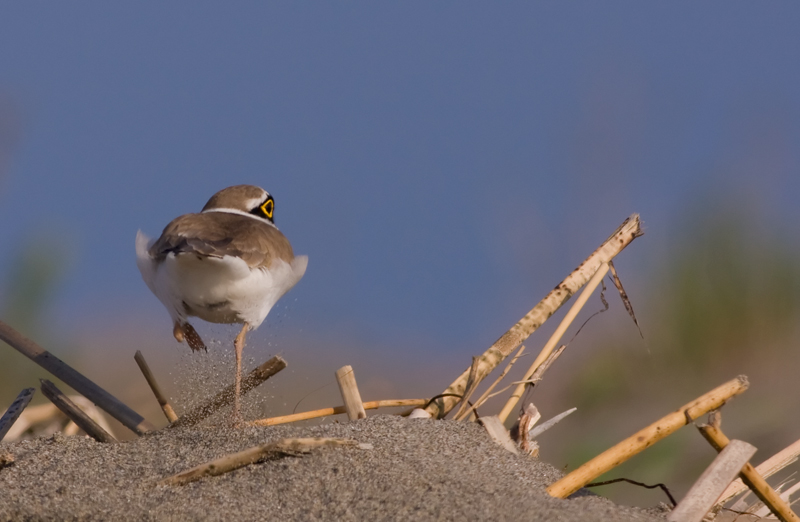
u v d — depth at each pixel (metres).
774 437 10.61
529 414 7.84
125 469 6.71
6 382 12.18
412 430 6.98
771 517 7.55
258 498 6.11
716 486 6.07
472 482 6.14
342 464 6.34
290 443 6.45
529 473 6.64
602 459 6.38
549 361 8.30
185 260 8.42
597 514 5.67
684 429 11.02
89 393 8.36
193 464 6.66
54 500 6.25
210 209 10.34
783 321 13.02
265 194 10.59
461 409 7.63
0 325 8.78
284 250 9.34
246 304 8.82
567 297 8.94
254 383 8.43
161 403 8.45
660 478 10.05
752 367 12.64
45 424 9.35
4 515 6.08
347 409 7.95
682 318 13.21
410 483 6.09
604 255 9.21
